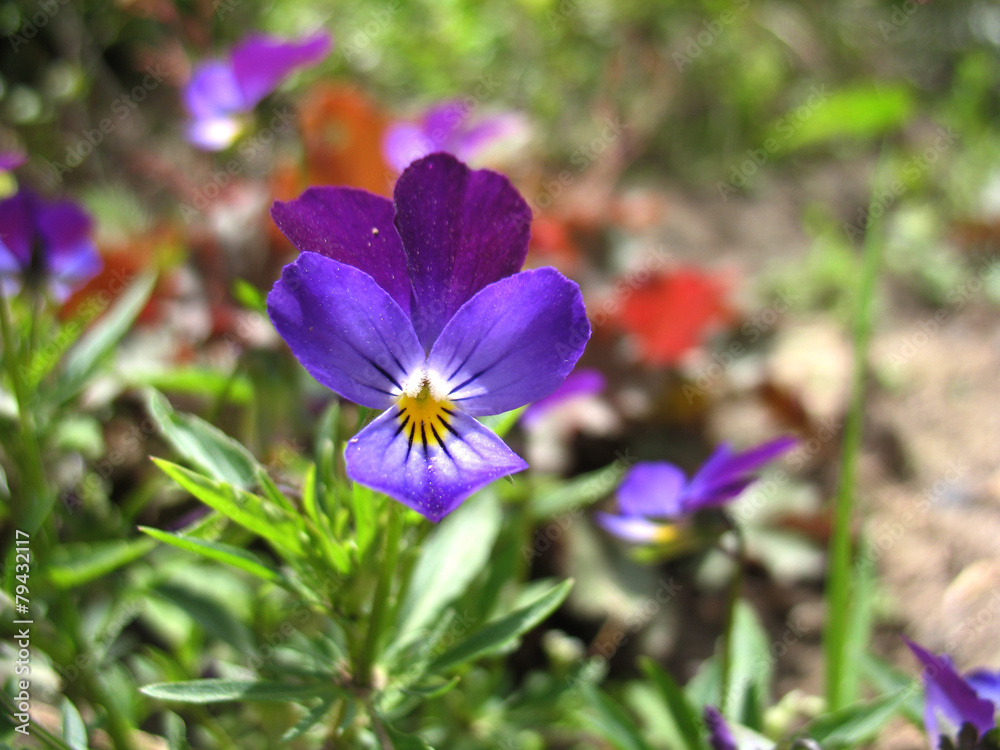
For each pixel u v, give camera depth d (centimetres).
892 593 15
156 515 13
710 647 15
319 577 8
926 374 20
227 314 15
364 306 6
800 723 13
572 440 17
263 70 13
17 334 11
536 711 12
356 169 16
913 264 24
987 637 14
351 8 26
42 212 11
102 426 14
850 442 11
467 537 9
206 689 7
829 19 33
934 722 8
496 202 7
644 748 10
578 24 28
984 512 16
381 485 6
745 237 26
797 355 20
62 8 21
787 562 16
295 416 12
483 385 6
